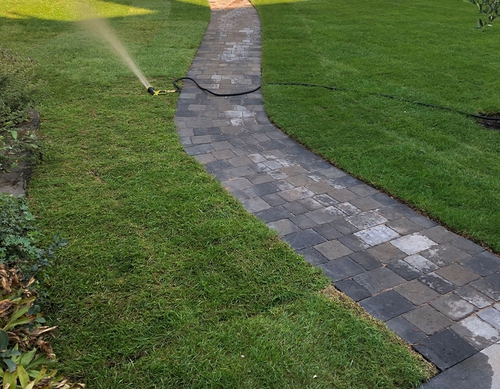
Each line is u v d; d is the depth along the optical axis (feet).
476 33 32.78
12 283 6.98
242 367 7.82
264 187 13.70
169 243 10.89
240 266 10.20
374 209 12.78
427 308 9.33
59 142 15.71
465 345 8.47
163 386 7.48
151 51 27.37
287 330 8.57
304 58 26.43
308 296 9.48
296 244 11.20
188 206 12.34
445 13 39.68
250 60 26.55
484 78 23.59
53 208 12.09
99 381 7.54
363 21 36.09
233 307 9.11
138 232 11.27
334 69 24.52
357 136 16.97
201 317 8.85
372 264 10.59
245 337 8.41
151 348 8.18
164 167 14.37
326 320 8.85
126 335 8.41
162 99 20.06
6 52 19.51
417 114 19.02
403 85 22.39
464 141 16.90
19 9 37.45
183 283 9.69
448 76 23.80
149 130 16.94
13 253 8.77
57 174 13.78
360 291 9.73
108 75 22.66
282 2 44.14
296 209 12.66
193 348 8.16
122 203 12.41
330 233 11.68
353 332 8.59
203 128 17.60
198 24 34.96
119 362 7.92
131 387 7.46
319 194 13.44
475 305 9.45
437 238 11.60
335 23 35.40
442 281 10.11
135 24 34.22
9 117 14.65
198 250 10.69
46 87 18.89
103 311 8.93
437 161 15.16
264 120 18.49
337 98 20.54
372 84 22.38
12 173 13.33
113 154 15.05
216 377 7.62
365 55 27.22
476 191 13.52
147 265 10.16
